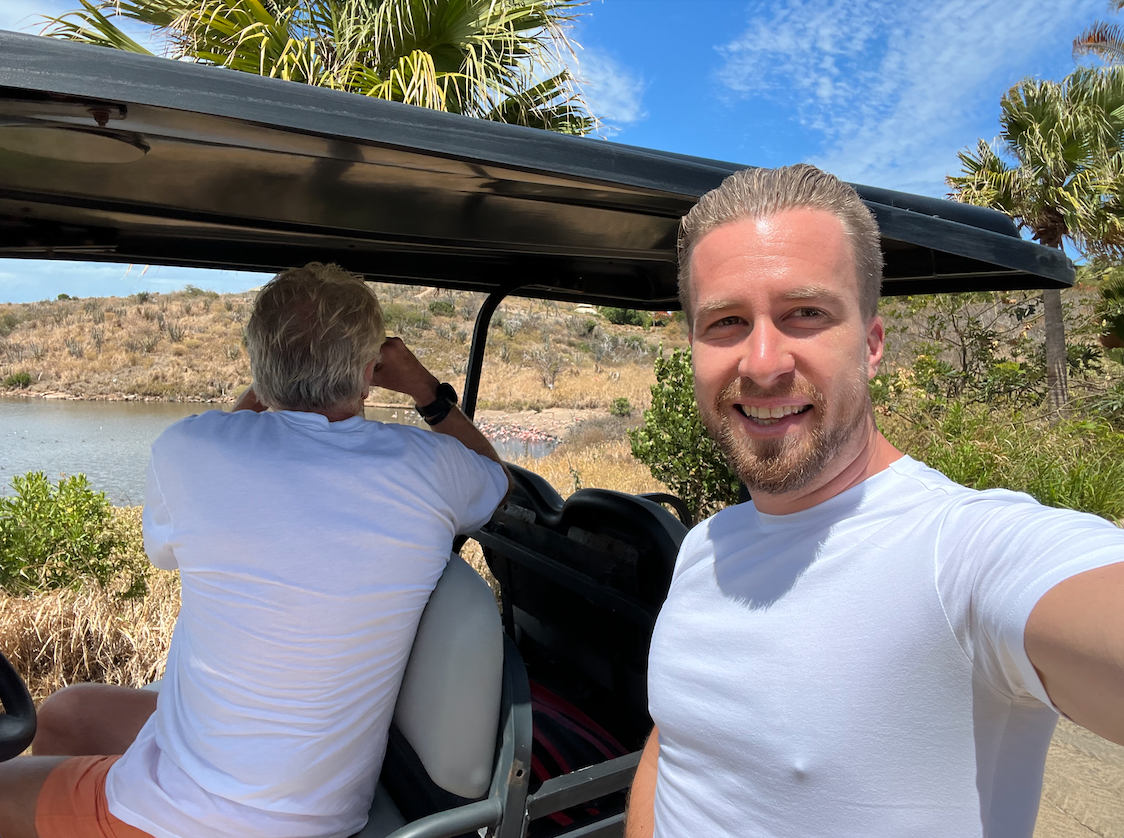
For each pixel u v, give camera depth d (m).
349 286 1.51
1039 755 0.67
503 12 4.39
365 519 1.32
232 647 1.27
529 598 2.18
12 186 1.30
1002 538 0.66
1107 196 9.87
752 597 0.86
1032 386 9.70
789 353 0.82
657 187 1.09
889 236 1.23
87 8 3.98
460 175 1.06
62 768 1.35
